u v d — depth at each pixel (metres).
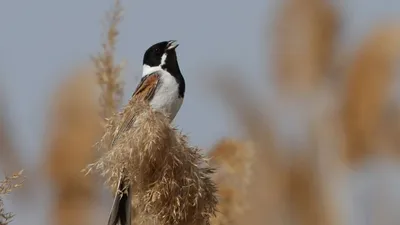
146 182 10.40
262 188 12.10
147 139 10.31
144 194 10.36
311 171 12.00
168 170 10.33
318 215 11.83
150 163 10.35
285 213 11.98
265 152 12.13
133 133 10.43
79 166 11.83
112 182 10.62
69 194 11.79
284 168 12.09
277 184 11.99
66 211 11.72
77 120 11.93
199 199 10.38
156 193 10.29
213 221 11.97
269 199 12.02
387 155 12.04
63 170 11.77
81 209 11.84
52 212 11.59
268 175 12.06
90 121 11.90
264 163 12.14
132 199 10.74
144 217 10.41
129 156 10.40
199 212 10.39
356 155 11.99
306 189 11.89
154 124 10.35
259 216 11.91
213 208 10.49
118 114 10.90
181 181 10.35
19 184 10.04
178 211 10.31
